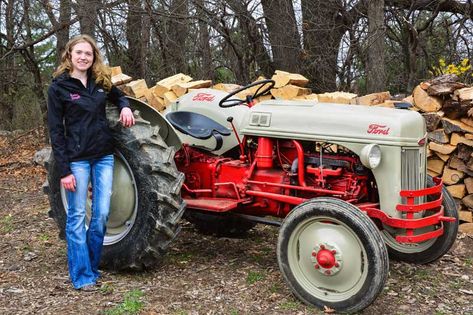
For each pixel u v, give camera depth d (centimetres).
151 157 391
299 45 1038
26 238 512
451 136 529
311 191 390
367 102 586
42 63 1459
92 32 1063
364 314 345
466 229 525
